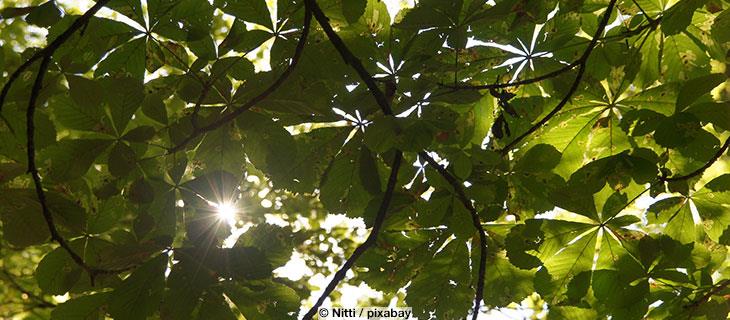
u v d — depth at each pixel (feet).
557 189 6.97
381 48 6.87
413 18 6.70
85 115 6.37
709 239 7.28
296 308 6.36
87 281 6.48
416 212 6.97
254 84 6.57
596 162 6.61
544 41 7.28
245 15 6.54
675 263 6.91
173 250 6.12
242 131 6.66
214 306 6.15
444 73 7.13
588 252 7.10
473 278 7.28
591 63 7.30
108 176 6.53
